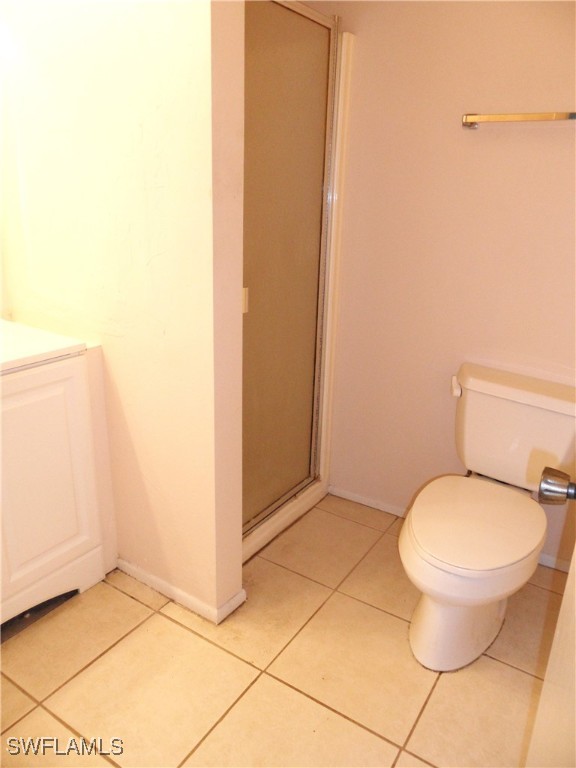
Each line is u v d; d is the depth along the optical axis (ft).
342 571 6.59
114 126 4.66
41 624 5.61
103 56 4.53
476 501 5.47
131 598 6.01
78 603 5.90
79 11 4.54
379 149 6.45
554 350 5.99
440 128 6.03
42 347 5.17
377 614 5.94
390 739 4.59
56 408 5.29
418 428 7.22
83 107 4.80
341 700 4.92
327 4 6.33
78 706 4.77
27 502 5.24
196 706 4.81
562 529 6.57
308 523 7.52
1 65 5.24
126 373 5.46
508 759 4.46
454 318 6.53
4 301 6.27
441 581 4.72
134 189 4.73
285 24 5.56
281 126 5.87
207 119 4.15
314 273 7.06
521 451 5.86
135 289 5.07
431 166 6.19
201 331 4.76
